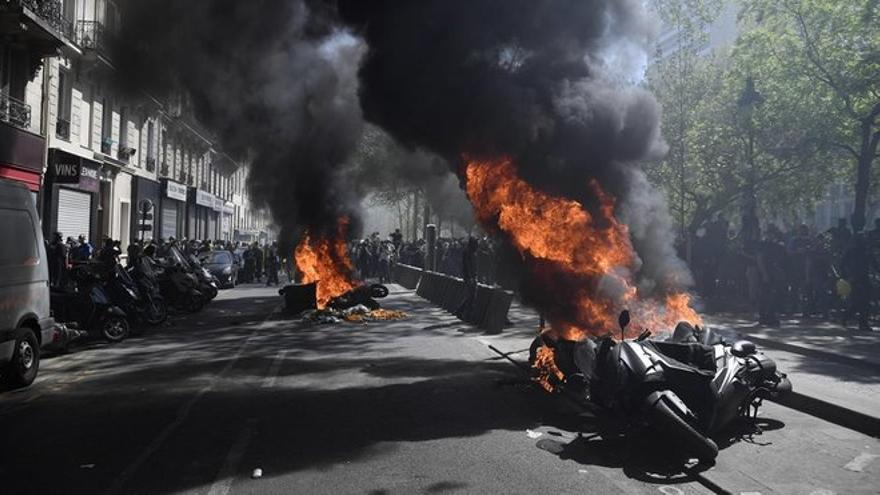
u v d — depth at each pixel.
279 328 13.34
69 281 12.71
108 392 7.42
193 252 26.06
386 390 7.52
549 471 4.78
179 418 6.25
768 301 12.52
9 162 18.12
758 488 4.41
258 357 9.78
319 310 15.09
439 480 4.59
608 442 5.50
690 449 4.84
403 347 10.77
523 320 14.46
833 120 20.12
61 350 10.34
